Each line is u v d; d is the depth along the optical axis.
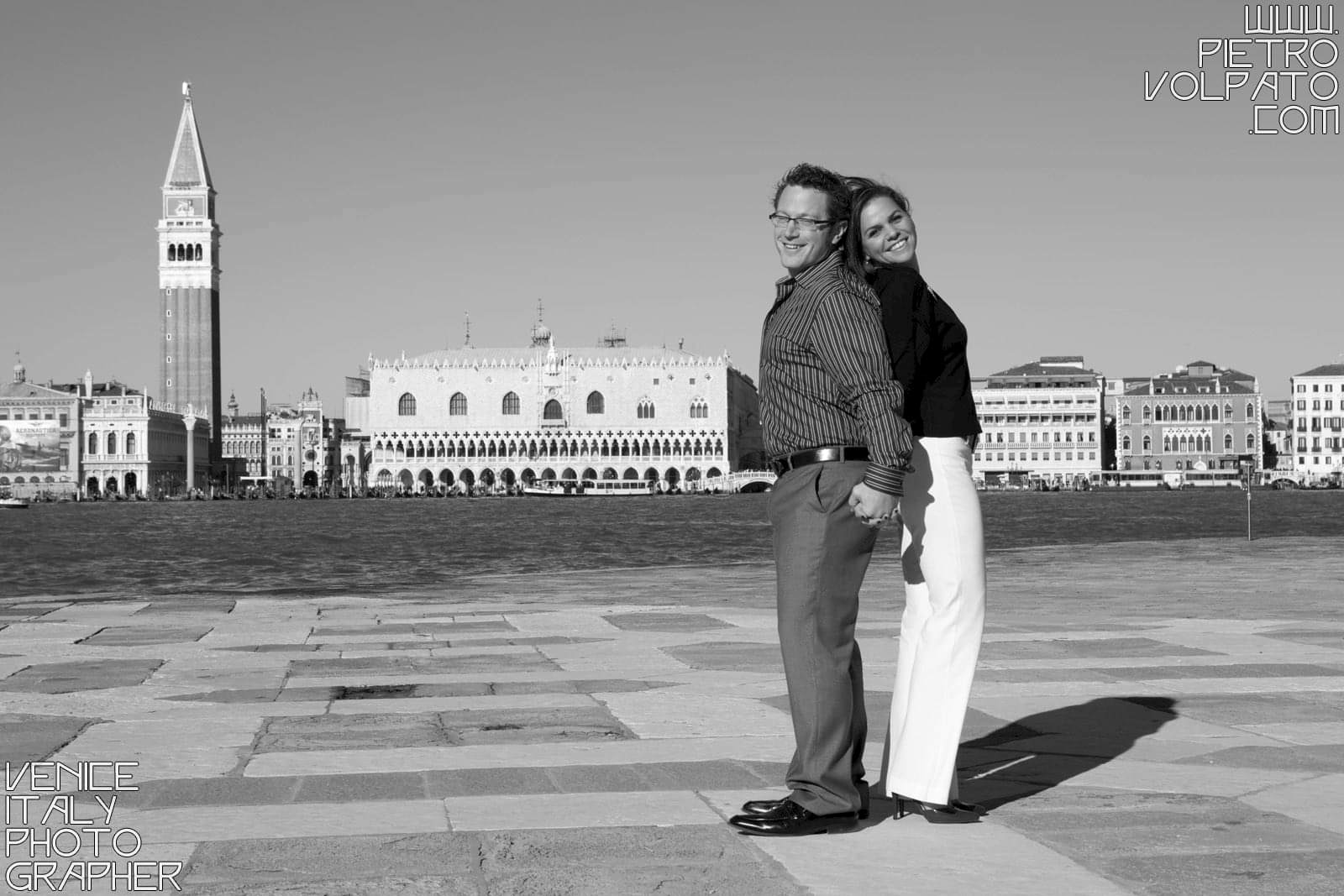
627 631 20.44
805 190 8.86
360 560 71.44
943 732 8.88
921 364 9.07
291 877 7.69
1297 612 23.11
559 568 61.84
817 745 8.62
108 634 20.62
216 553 82.75
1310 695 13.78
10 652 18.38
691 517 144.12
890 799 9.23
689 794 9.62
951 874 7.71
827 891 7.41
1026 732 11.88
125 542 98.75
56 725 12.56
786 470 8.85
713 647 18.20
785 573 8.73
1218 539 56.44
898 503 8.66
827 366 8.59
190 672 16.23
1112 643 18.16
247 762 10.80
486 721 12.58
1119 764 10.54
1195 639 18.66
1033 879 7.60
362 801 9.45
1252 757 10.79
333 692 14.53
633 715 12.82
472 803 9.38
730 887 7.49
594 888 7.46
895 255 9.07
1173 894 7.32
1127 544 53.03
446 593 30.69
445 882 7.57
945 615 9.01
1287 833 8.47
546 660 17.05
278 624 22.23
